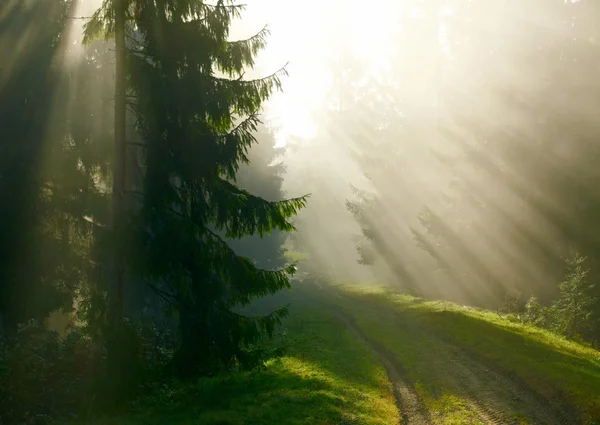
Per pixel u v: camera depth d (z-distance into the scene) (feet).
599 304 91.09
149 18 42.37
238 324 44.06
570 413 42.57
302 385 50.03
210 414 39.06
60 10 46.24
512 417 42.73
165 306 47.93
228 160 43.65
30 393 38.32
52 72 45.29
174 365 44.27
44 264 44.37
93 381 40.04
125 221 42.34
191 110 42.83
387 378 56.24
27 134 44.27
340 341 77.05
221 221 44.29
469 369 57.93
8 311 43.37
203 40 42.93
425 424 42.55
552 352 60.49
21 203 43.06
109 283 42.32
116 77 42.91
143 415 38.86
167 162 42.73
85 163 46.91
